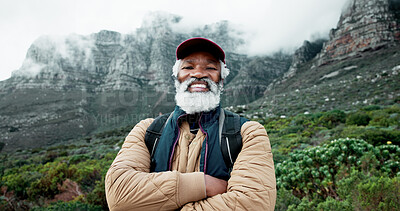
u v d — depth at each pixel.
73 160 14.63
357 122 13.85
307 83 64.44
